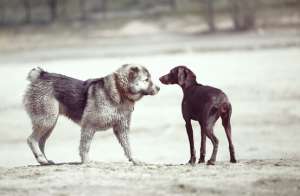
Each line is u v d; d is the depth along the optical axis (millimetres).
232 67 40375
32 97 13406
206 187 9922
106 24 91125
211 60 45344
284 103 28016
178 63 44750
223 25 82000
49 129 13594
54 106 13320
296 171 11242
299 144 20359
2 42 85938
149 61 47938
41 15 107438
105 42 75938
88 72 43406
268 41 60312
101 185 10242
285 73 36156
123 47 67125
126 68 12727
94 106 12820
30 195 9688
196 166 12016
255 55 46938
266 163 12469
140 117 26703
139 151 20656
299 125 23688
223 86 33188
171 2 99250
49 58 59344
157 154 19875
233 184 10102
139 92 12766
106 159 19062
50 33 89500
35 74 13508
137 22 89688
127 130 13086
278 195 9438
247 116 25844
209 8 82688
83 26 92062
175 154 19828
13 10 111500
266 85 32531
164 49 60094
